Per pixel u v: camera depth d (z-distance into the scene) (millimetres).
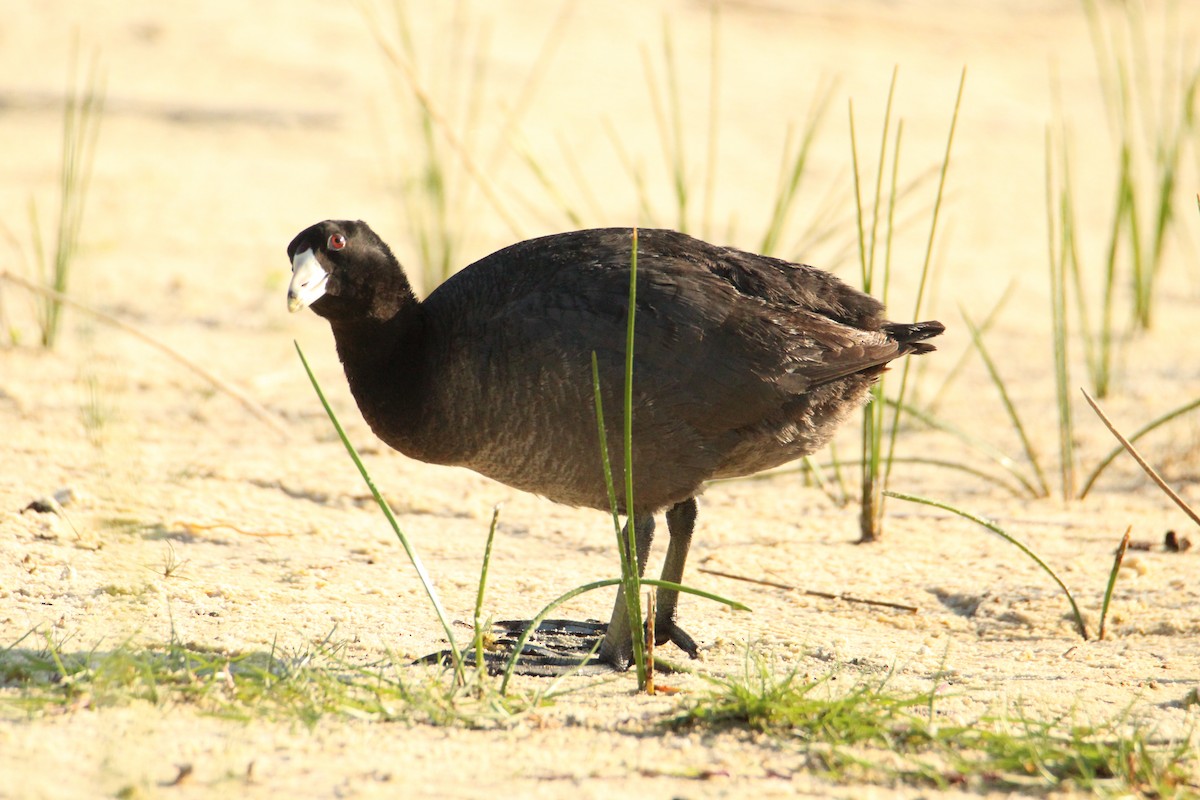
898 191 22469
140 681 7273
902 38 32625
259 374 14406
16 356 14250
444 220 16844
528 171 21609
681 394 8430
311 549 10211
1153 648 8719
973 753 6910
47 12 28203
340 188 20609
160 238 18250
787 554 10625
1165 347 16500
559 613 9289
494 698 7426
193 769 6258
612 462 8594
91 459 11602
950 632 9109
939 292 18172
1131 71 30688
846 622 9266
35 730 6625
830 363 8648
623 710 7492
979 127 26562
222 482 11438
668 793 6289
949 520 11469
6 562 9148
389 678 7688
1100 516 11469
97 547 9625
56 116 23000
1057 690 7930
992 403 14656
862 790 6406
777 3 33844
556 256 8930
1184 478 12375
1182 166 24812
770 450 8875
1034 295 18375
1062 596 9609
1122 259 20406
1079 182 23953
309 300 8727
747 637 8922
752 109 26156
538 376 8492
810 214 20859
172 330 15453
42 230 17984
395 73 25750
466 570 10031
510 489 12008
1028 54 32250
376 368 9031
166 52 26484
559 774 6480
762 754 6836
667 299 8523
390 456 12523
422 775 6387
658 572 10234
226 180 20688
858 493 12234
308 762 6469
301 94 24734
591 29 29969
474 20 29312
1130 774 6578
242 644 8031
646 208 15555
